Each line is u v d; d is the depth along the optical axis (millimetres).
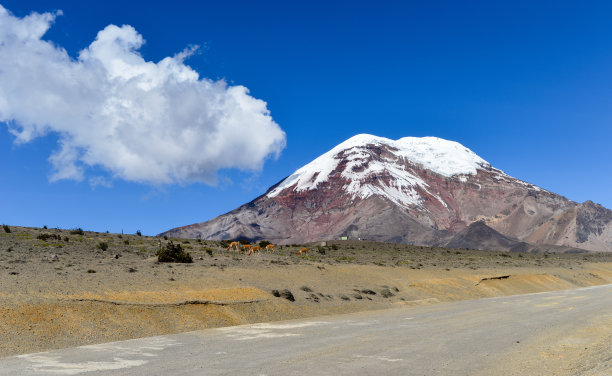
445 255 95188
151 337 17812
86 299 19406
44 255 35344
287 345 16359
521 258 103812
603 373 12680
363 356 14656
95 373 11945
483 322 23734
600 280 74188
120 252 42688
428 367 13352
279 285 31609
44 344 15398
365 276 41875
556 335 19703
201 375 11891
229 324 21766
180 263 36531
